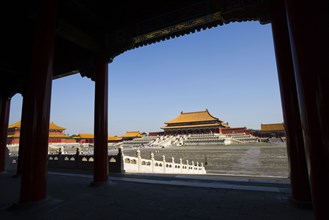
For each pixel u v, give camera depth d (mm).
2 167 13766
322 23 2613
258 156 42594
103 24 9453
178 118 106062
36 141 6008
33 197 5770
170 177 10836
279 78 6156
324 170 2521
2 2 7238
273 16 6352
